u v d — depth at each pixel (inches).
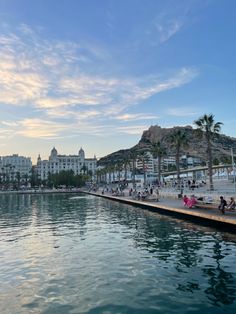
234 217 1061.1
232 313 415.2
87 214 1822.1
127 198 2834.6
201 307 436.1
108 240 942.4
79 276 589.9
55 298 487.8
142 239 940.6
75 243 911.0
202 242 861.8
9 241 973.8
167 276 572.4
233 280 539.5
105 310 437.7
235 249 762.8
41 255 768.9
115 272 607.2
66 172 7573.8
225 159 5108.3
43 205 2778.1
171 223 1282.0
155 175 6471.5
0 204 3080.7
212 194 1790.1
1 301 483.2
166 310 430.3
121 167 6407.5
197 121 2303.2
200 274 577.6
